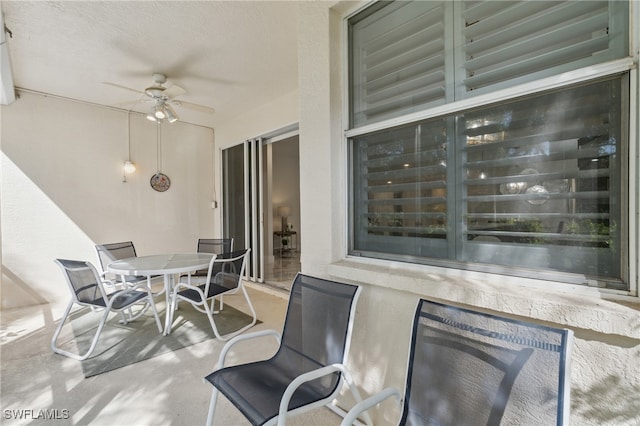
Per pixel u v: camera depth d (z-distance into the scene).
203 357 2.33
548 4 1.15
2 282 3.51
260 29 2.48
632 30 0.97
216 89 3.70
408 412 1.04
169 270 2.68
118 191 4.33
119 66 3.08
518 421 0.84
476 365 0.95
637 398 0.89
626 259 0.99
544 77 1.14
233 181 5.02
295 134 4.14
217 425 1.60
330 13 1.76
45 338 2.69
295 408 1.16
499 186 1.27
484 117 1.30
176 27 2.44
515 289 1.15
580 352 0.99
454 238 1.40
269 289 4.25
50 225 3.80
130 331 2.85
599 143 1.04
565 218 1.11
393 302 1.47
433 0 1.46
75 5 2.15
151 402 1.79
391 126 1.61
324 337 1.45
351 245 1.81
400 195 1.60
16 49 2.71
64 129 3.88
